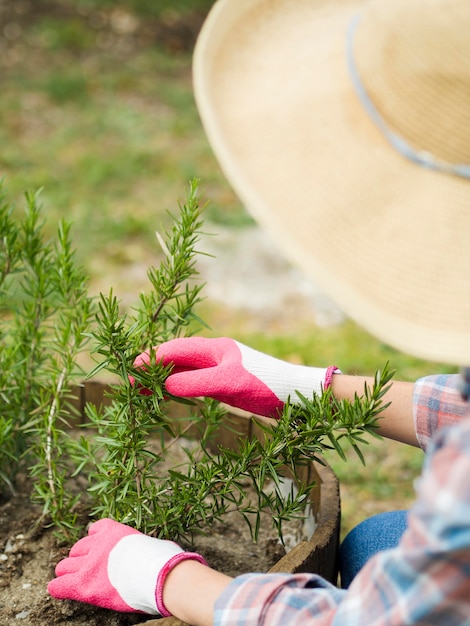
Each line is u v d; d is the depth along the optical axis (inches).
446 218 39.2
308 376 55.5
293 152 42.8
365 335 137.3
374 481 105.1
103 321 49.7
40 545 60.1
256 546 62.8
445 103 39.1
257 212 40.5
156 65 276.5
